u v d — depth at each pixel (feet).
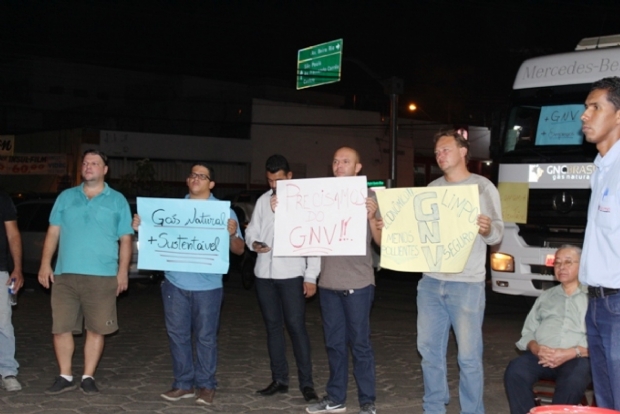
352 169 20.44
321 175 126.93
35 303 41.93
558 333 18.52
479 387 18.21
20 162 114.11
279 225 20.35
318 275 21.88
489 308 45.55
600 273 13.08
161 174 112.16
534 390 18.93
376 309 43.47
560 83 33.35
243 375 25.41
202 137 115.03
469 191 17.97
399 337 33.60
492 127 35.70
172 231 21.65
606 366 13.42
